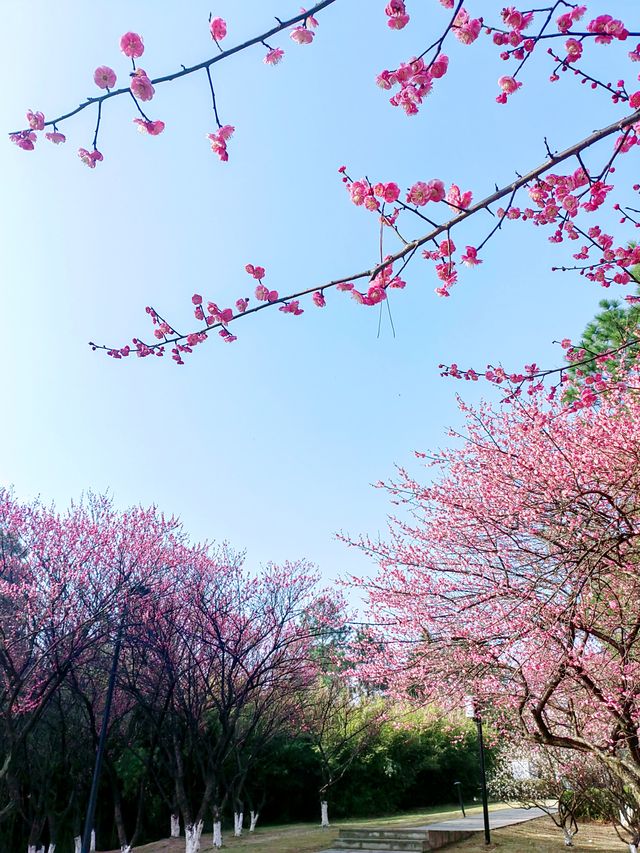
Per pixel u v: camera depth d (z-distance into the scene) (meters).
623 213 4.20
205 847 13.73
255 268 3.98
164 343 3.71
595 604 6.19
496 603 7.07
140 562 14.60
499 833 12.65
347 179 2.81
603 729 8.08
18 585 13.37
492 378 5.52
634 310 8.64
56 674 12.28
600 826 13.49
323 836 14.14
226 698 15.88
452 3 2.71
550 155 2.56
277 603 16.75
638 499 5.42
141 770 16.41
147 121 2.43
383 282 3.01
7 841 15.71
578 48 2.82
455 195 2.86
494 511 7.00
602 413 6.96
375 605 8.47
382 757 20.27
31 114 2.59
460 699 8.36
